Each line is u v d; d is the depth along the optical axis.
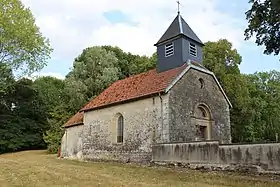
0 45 27.70
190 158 17.38
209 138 22.47
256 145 14.52
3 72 30.31
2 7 27.36
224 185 12.46
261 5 14.88
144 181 13.24
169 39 23.47
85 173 15.06
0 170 15.02
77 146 27.44
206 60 32.09
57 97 45.62
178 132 19.98
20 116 42.69
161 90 20.06
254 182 12.89
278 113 39.56
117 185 11.59
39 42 29.89
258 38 15.49
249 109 33.34
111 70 39.69
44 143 42.12
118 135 23.31
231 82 31.44
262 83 43.91
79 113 30.36
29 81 44.56
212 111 23.12
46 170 15.63
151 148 20.09
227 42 33.56
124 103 22.92
